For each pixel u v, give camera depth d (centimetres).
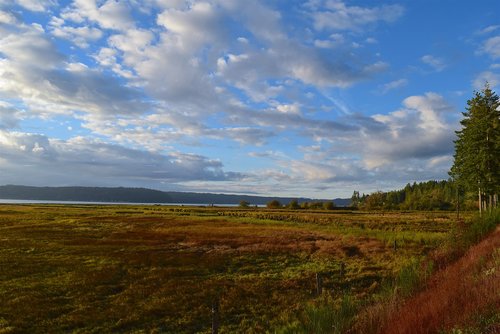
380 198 16750
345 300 1631
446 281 1316
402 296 1407
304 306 2119
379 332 1012
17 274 2884
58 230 5800
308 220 8325
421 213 11306
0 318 1970
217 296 2425
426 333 833
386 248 4053
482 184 5547
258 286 2638
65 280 2728
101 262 3366
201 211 12400
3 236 4975
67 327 1897
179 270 3105
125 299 2325
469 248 1986
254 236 5131
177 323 1984
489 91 6016
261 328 1884
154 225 6875
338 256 3719
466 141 6222
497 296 854
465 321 773
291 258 3678
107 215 9400
